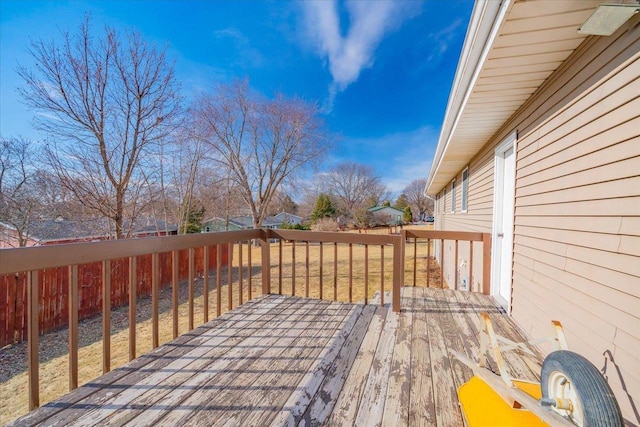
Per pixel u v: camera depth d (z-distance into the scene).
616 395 1.68
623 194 1.66
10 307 4.57
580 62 2.09
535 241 2.75
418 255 15.48
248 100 17.34
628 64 1.64
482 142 4.86
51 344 4.61
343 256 15.16
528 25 1.85
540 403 1.25
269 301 3.56
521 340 2.67
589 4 1.65
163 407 1.61
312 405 1.65
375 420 1.53
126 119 8.46
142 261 7.32
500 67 2.39
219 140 16.16
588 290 1.96
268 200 19.64
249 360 2.14
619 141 1.70
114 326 5.37
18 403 3.06
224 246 11.16
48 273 5.17
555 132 2.42
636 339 1.54
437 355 2.25
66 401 1.65
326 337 2.56
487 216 4.77
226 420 1.52
